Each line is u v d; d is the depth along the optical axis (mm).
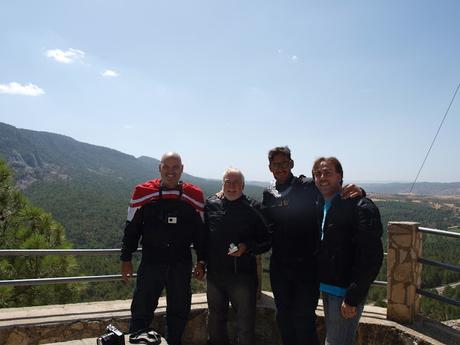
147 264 3277
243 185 3273
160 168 3314
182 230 3277
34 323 3352
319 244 2848
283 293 3070
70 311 3668
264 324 3893
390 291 3639
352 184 2725
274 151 3148
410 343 3322
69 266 6746
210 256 3301
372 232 2494
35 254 3371
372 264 2480
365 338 3572
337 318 2695
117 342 2154
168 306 3320
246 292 3240
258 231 3244
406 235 3570
